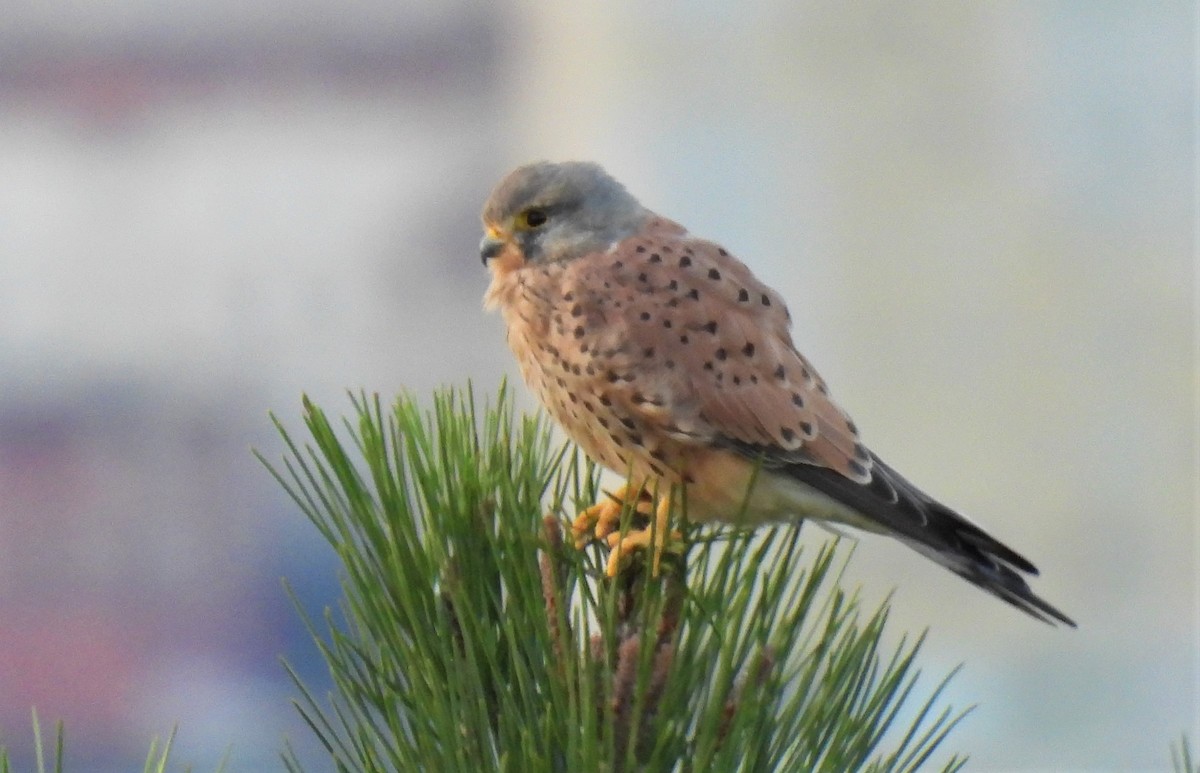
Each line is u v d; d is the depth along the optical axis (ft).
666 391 25.95
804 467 25.94
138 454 34.50
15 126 34.47
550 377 26.08
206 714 33.60
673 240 26.09
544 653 25.14
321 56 34.88
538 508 25.27
